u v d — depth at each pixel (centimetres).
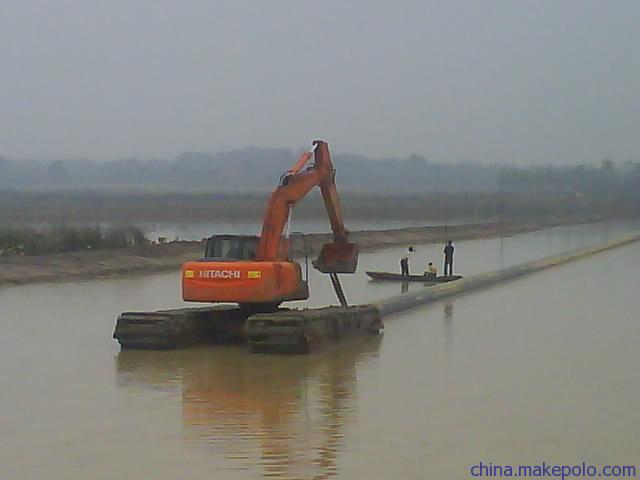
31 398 1599
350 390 1645
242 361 1947
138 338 2095
